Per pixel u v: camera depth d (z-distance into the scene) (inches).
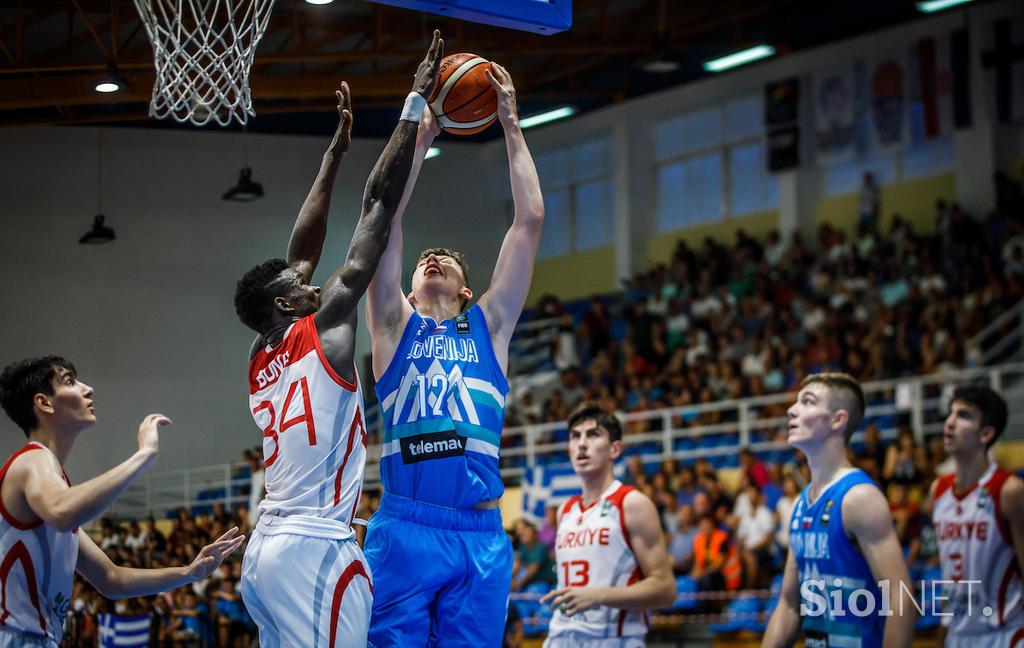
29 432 170.2
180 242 713.6
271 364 153.3
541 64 818.2
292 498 147.3
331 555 145.1
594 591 209.9
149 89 553.9
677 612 476.1
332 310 150.9
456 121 170.1
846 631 175.6
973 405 227.5
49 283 681.0
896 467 463.5
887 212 747.4
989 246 645.9
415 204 841.5
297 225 169.2
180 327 709.9
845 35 748.6
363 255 153.8
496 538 162.6
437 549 156.5
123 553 550.0
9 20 554.3
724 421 626.8
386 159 157.5
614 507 222.7
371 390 788.0
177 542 544.7
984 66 683.4
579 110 900.6
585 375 780.0
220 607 480.4
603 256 904.3
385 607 156.2
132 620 411.8
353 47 700.7
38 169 684.7
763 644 191.6
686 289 783.7
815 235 780.6
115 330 694.5
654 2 761.6
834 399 183.3
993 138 681.0
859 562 176.1
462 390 162.4
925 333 601.0
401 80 650.2
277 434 150.0
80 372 683.4
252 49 208.2
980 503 226.7
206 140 724.7
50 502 154.6
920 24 709.3
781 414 603.2
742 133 829.8
